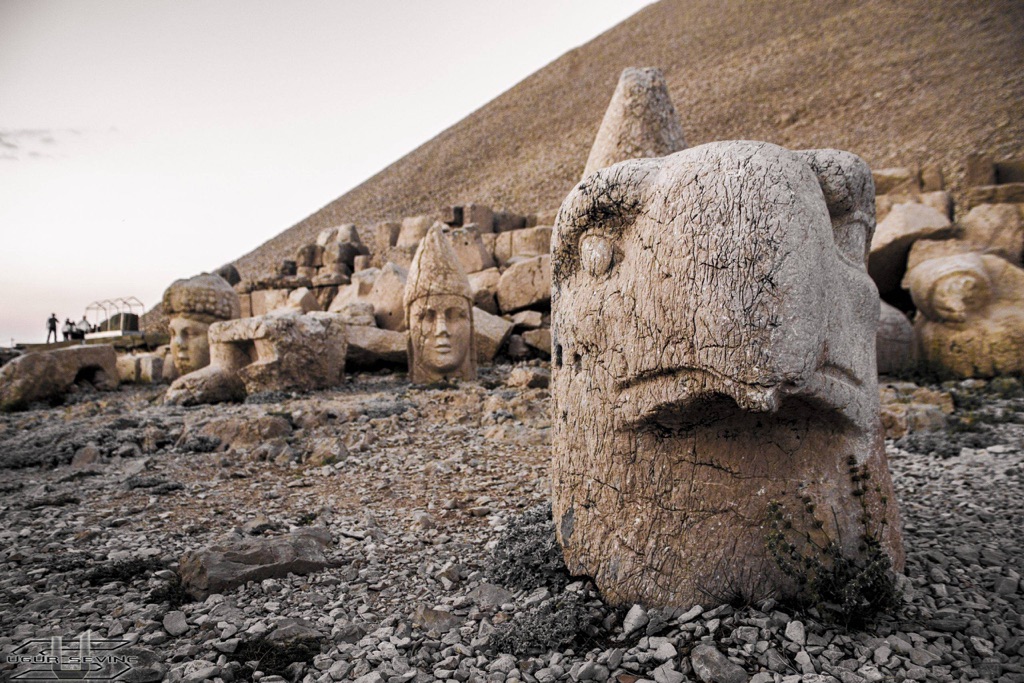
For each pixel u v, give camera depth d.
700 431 2.37
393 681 2.26
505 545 3.18
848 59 33.47
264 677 2.32
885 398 6.71
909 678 2.00
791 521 2.34
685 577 2.41
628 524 2.53
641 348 2.29
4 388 9.33
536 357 10.95
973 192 14.33
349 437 6.10
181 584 3.11
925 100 26.39
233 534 3.78
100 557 3.51
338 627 2.71
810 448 2.37
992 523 3.51
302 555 3.35
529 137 46.34
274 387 8.35
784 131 29.47
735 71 38.59
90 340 17.28
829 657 2.09
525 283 11.70
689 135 32.91
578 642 2.39
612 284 2.47
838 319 2.27
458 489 4.59
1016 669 2.04
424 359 9.13
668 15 55.72
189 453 5.87
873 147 24.44
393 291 11.68
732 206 2.10
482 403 7.22
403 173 51.84
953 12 33.44
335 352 9.24
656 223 2.28
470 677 2.27
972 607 2.50
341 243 17.45
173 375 12.21
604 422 2.57
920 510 3.81
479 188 40.22
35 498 4.54
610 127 6.70
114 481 5.07
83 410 8.68
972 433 5.47
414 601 2.97
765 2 47.44
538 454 5.33
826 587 2.28
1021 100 22.92
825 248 2.20
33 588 3.12
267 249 45.09
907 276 9.77
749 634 2.18
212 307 9.93
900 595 2.43
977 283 8.21
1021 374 7.82
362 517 4.10
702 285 2.08
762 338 1.95
